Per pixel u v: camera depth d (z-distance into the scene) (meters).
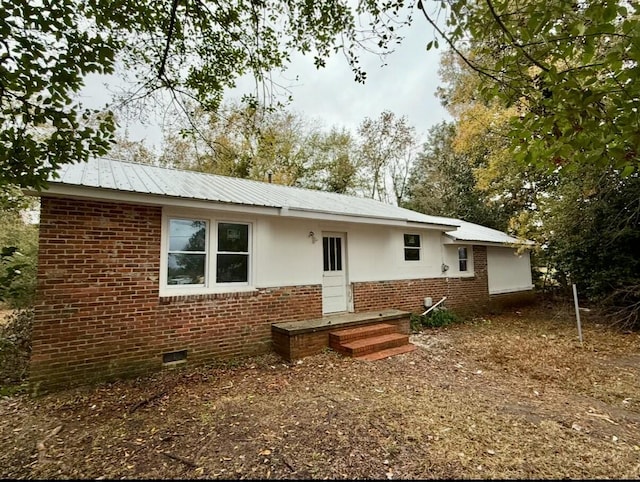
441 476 3.00
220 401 4.63
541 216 10.94
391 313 8.77
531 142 3.38
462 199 19.33
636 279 9.27
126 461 3.24
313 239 8.30
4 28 2.73
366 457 3.28
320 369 6.06
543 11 2.31
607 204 9.59
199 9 4.29
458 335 8.94
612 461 3.23
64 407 4.46
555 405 4.56
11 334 5.73
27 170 3.01
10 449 3.49
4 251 2.98
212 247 6.65
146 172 7.67
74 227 5.25
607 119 2.42
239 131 5.98
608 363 6.46
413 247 10.77
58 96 2.99
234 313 6.75
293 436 3.67
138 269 5.74
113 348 5.44
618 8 2.16
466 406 4.49
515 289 13.95
